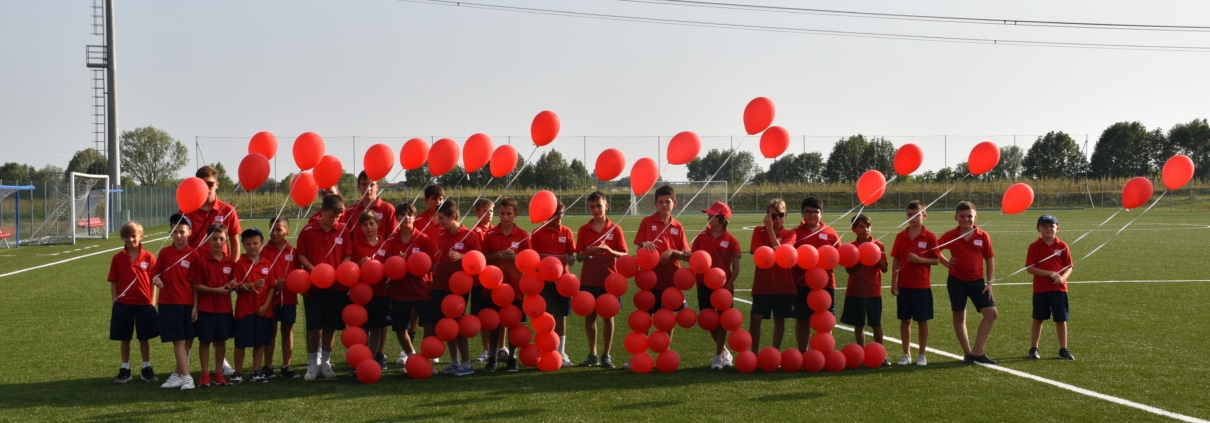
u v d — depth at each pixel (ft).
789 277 24.26
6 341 28.68
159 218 115.03
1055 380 21.84
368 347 24.12
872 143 141.18
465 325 22.91
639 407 19.20
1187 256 57.52
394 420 18.22
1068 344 27.07
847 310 24.76
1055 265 24.86
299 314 35.22
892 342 28.12
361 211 26.43
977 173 26.48
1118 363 24.00
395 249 24.25
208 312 21.79
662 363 23.18
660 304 24.70
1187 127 159.53
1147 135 162.30
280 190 106.32
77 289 42.96
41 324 32.19
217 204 24.59
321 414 18.71
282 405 19.54
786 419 18.16
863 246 23.97
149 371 22.61
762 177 139.54
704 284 24.30
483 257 23.13
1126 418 18.20
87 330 30.86
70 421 18.20
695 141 25.41
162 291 21.47
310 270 23.22
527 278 23.26
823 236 24.88
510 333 23.59
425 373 22.54
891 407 19.16
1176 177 25.30
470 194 116.88
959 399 19.86
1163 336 28.30
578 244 25.70
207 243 22.82
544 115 25.20
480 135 25.52
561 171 126.82
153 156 230.68
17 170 217.56
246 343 22.00
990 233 86.33
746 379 22.22
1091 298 37.47
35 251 68.90
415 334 29.27
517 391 20.90
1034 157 143.02
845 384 21.50
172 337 21.43
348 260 23.38
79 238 85.51
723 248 24.61
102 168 208.23
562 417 18.37
